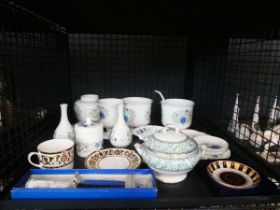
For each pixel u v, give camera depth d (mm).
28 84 634
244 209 444
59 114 855
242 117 744
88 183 463
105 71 979
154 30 938
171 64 995
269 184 456
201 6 577
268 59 690
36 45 689
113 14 681
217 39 849
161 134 505
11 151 514
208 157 593
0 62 500
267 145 561
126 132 661
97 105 754
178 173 464
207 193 456
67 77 943
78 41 942
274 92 677
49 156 495
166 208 435
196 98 987
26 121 607
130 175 487
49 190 415
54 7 600
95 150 605
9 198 429
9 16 527
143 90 1010
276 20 567
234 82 794
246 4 524
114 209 445
